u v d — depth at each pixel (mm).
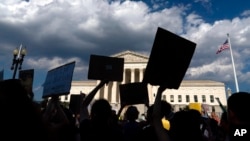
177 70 3664
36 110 2186
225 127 5527
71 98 9523
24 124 1993
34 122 2074
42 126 2137
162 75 3602
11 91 2084
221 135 8203
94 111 4523
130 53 101500
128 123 7387
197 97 110688
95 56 6098
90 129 4422
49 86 5660
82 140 4512
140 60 99562
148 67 3592
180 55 3674
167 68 3613
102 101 4641
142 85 8422
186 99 111000
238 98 3477
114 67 6090
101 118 4465
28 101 2154
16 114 1988
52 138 2221
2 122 1930
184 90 112250
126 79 101938
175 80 3654
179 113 4414
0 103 1986
